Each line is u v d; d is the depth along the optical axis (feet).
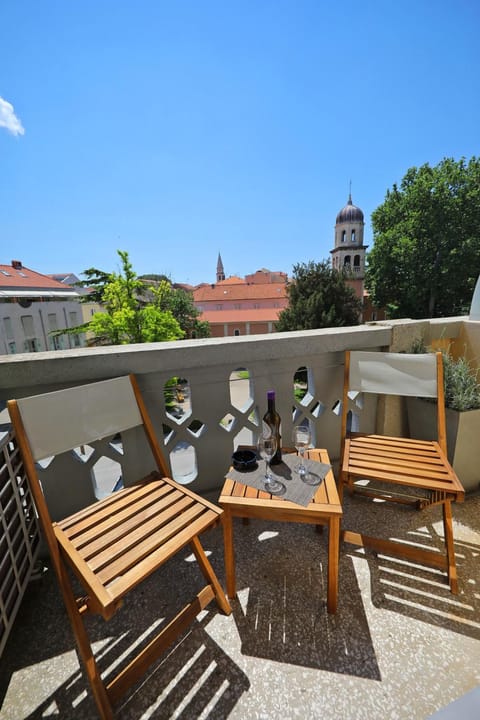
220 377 6.37
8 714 3.44
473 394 6.74
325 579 4.99
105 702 3.28
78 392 4.56
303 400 7.30
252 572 5.16
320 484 4.63
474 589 4.74
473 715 1.74
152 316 47.21
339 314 66.44
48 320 97.96
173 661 3.88
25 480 4.66
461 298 69.82
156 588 4.97
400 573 5.06
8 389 5.13
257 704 3.44
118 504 4.49
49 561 5.53
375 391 6.44
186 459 29.58
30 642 4.21
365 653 3.90
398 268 72.08
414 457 5.56
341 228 134.31
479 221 65.92
